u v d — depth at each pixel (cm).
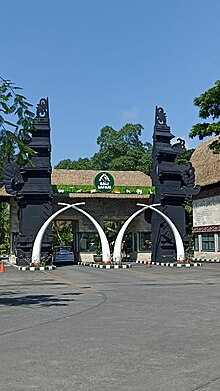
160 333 954
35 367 700
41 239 3444
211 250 4806
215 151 3139
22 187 3622
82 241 4191
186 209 5350
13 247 4106
